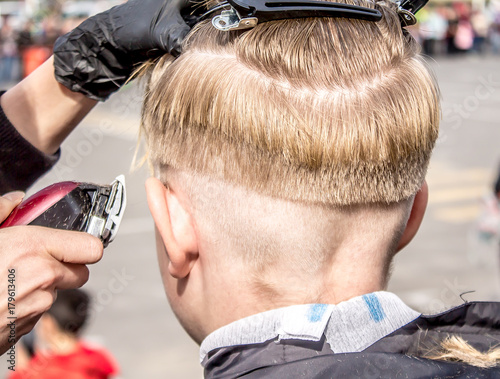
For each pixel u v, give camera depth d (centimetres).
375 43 95
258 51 92
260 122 88
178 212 96
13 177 125
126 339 428
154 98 98
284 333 91
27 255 92
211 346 97
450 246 627
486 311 100
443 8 2373
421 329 98
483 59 2367
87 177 805
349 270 94
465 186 869
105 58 114
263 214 91
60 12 1259
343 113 90
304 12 93
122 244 624
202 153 92
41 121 124
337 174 89
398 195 95
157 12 107
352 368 87
